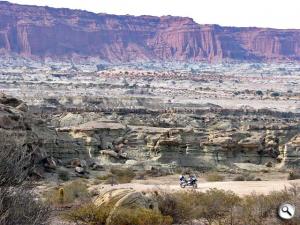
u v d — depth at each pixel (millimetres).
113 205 31766
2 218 19500
